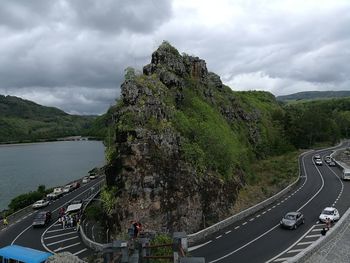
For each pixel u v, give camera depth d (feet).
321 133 517.55
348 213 171.22
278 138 391.45
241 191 217.97
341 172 300.40
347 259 126.41
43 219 199.21
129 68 193.16
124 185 161.79
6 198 368.89
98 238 164.04
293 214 163.12
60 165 625.41
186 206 167.43
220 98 297.33
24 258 122.21
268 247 136.56
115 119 188.75
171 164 173.17
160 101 190.70
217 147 209.26
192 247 139.03
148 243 54.29
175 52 244.22
